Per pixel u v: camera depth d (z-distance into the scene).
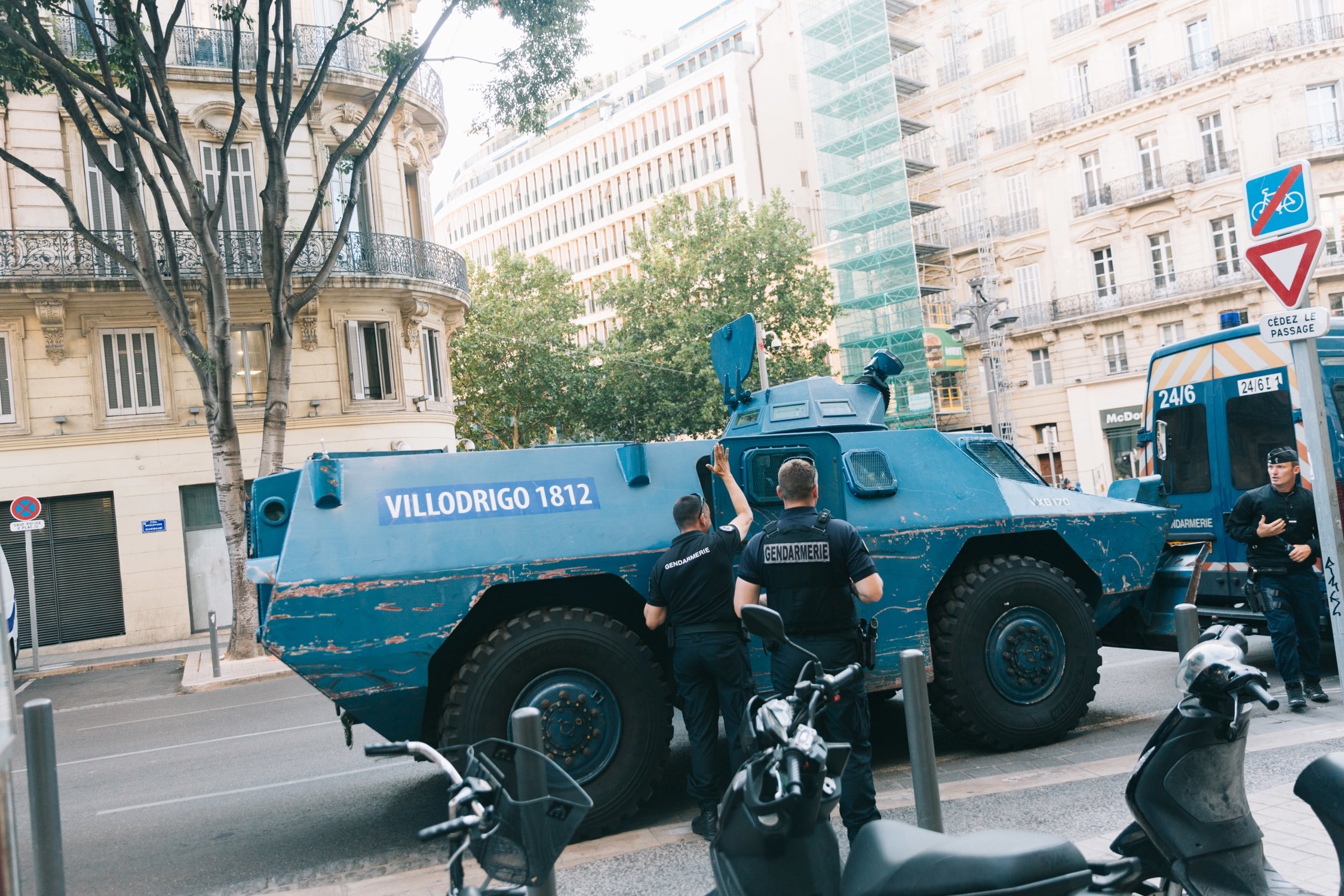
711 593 5.07
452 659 5.46
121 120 13.24
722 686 5.05
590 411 36.47
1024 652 6.39
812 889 2.53
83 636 20.98
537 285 39.19
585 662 5.32
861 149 42.31
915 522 6.23
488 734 5.13
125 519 21.17
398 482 5.48
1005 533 6.54
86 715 12.89
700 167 62.50
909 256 40.53
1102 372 36.59
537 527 5.52
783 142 61.44
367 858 5.42
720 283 37.69
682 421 36.47
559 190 74.00
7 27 12.10
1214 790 2.90
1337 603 4.66
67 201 14.55
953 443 6.82
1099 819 4.76
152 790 7.75
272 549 5.74
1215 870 2.88
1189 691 2.84
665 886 4.46
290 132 14.68
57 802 3.55
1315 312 4.63
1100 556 6.83
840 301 43.41
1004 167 39.72
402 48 14.74
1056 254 38.06
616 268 69.75
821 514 4.51
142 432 21.27
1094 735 6.69
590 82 14.75
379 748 2.56
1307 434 4.73
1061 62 37.53
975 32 40.41
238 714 11.59
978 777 5.83
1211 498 9.07
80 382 20.95
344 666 5.07
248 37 22.14
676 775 6.70
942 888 2.44
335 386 22.48
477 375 36.19
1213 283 33.31
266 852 5.71
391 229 23.91
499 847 2.48
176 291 14.95
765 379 9.57
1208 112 33.28
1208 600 9.05
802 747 2.37
